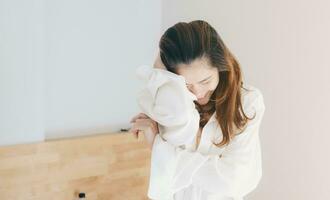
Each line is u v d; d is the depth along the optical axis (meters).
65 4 1.94
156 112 1.01
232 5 2.01
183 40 0.96
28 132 1.73
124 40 2.21
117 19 2.16
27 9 1.67
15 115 1.68
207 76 0.99
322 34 1.71
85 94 2.05
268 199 1.92
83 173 1.92
